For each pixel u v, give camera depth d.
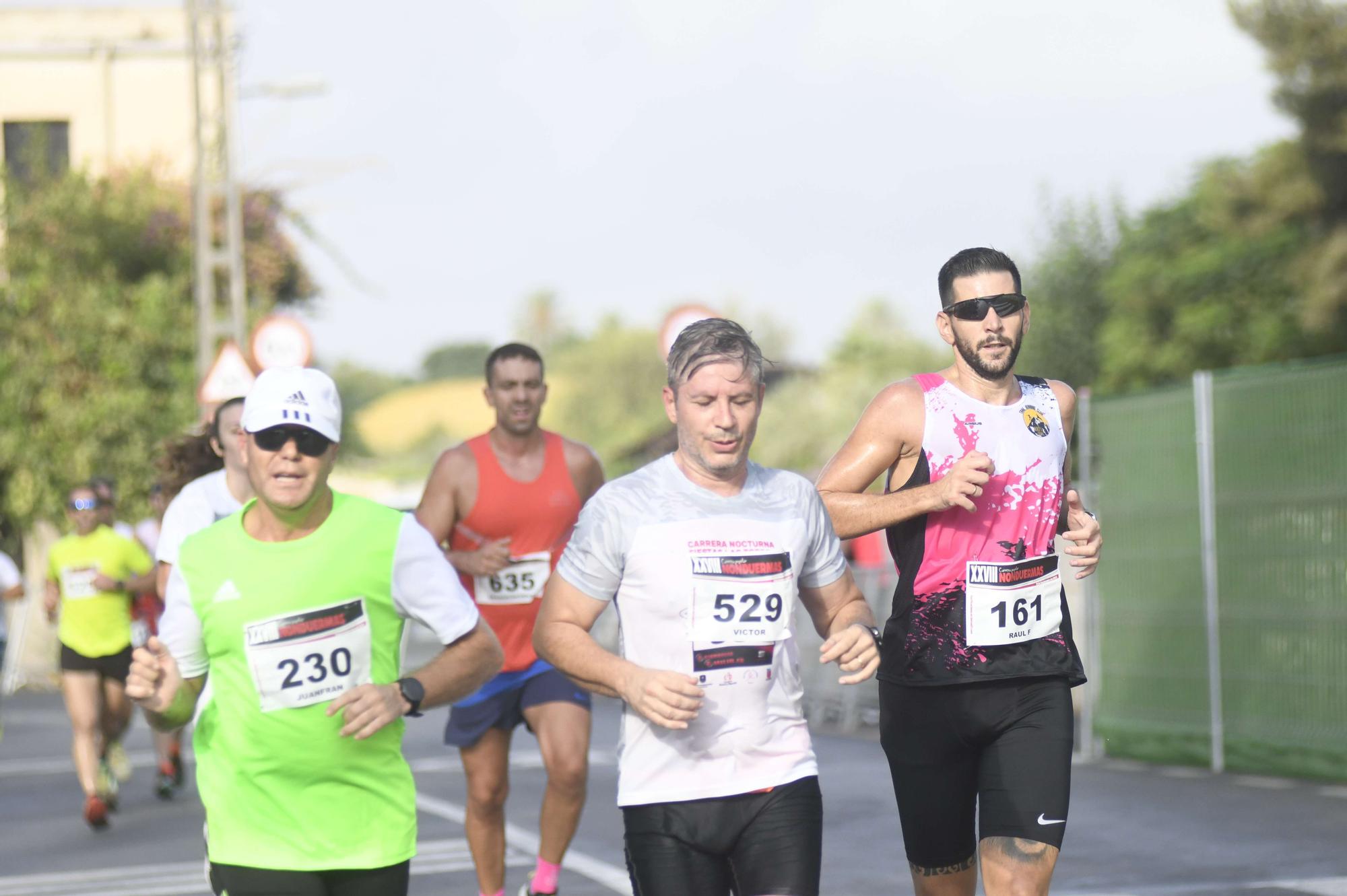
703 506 12.71
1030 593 14.48
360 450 162.12
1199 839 24.30
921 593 14.52
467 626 12.35
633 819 12.65
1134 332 98.81
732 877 12.88
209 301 59.34
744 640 12.55
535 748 39.84
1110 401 36.41
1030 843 13.98
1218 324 93.12
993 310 14.41
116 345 74.12
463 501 20.64
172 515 20.17
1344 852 22.86
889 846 24.94
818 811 12.76
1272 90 82.25
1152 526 34.91
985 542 14.47
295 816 12.04
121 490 73.56
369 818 12.20
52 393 72.81
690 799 12.47
